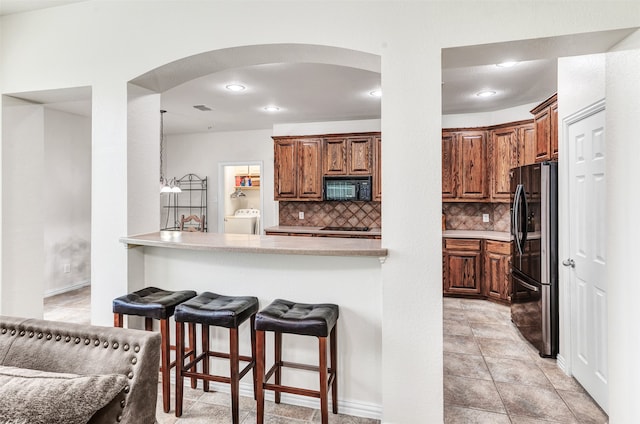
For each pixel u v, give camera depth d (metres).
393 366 2.01
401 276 1.98
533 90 3.90
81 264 5.22
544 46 1.91
